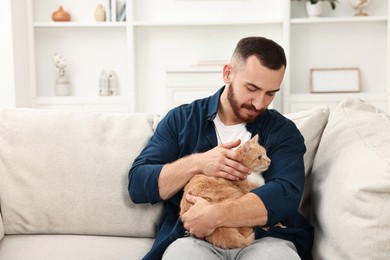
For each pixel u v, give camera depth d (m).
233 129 1.70
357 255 1.30
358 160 1.43
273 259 1.35
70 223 1.71
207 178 1.54
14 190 1.73
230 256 1.45
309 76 4.38
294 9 4.34
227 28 4.39
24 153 1.75
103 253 1.58
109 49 4.45
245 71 1.56
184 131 1.70
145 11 4.41
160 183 1.58
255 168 1.59
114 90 4.42
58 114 1.84
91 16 4.41
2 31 3.91
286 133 1.67
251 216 1.46
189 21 4.20
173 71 4.07
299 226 1.62
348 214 1.35
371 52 4.33
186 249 1.39
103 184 1.72
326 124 1.81
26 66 4.20
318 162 1.69
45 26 4.25
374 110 1.80
